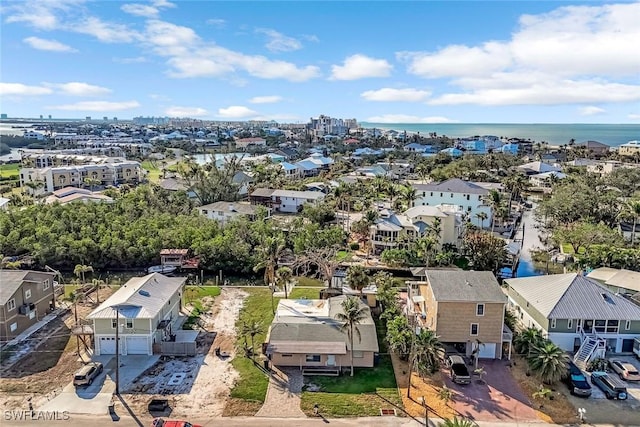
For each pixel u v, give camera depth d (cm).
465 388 3847
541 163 15762
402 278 6525
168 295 4825
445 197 9819
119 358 4288
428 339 3916
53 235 6962
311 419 3438
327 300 5084
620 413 3519
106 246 6844
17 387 3797
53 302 5375
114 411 3488
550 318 4294
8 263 6444
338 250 7450
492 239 6812
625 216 8731
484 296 4241
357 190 11838
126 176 14800
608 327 4334
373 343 4172
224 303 5612
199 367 4131
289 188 11994
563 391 3803
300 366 4138
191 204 10038
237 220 8294
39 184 12206
